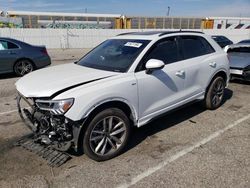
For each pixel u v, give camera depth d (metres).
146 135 4.40
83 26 32.09
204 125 4.82
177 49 4.62
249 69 7.58
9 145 4.05
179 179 3.19
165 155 3.76
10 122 5.00
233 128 4.69
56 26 30.95
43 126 3.50
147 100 3.97
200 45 5.17
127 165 3.51
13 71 9.48
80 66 4.35
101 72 3.86
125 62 3.99
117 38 4.90
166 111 4.38
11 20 28.81
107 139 3.60
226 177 3.22
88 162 3.58
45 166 3.49
